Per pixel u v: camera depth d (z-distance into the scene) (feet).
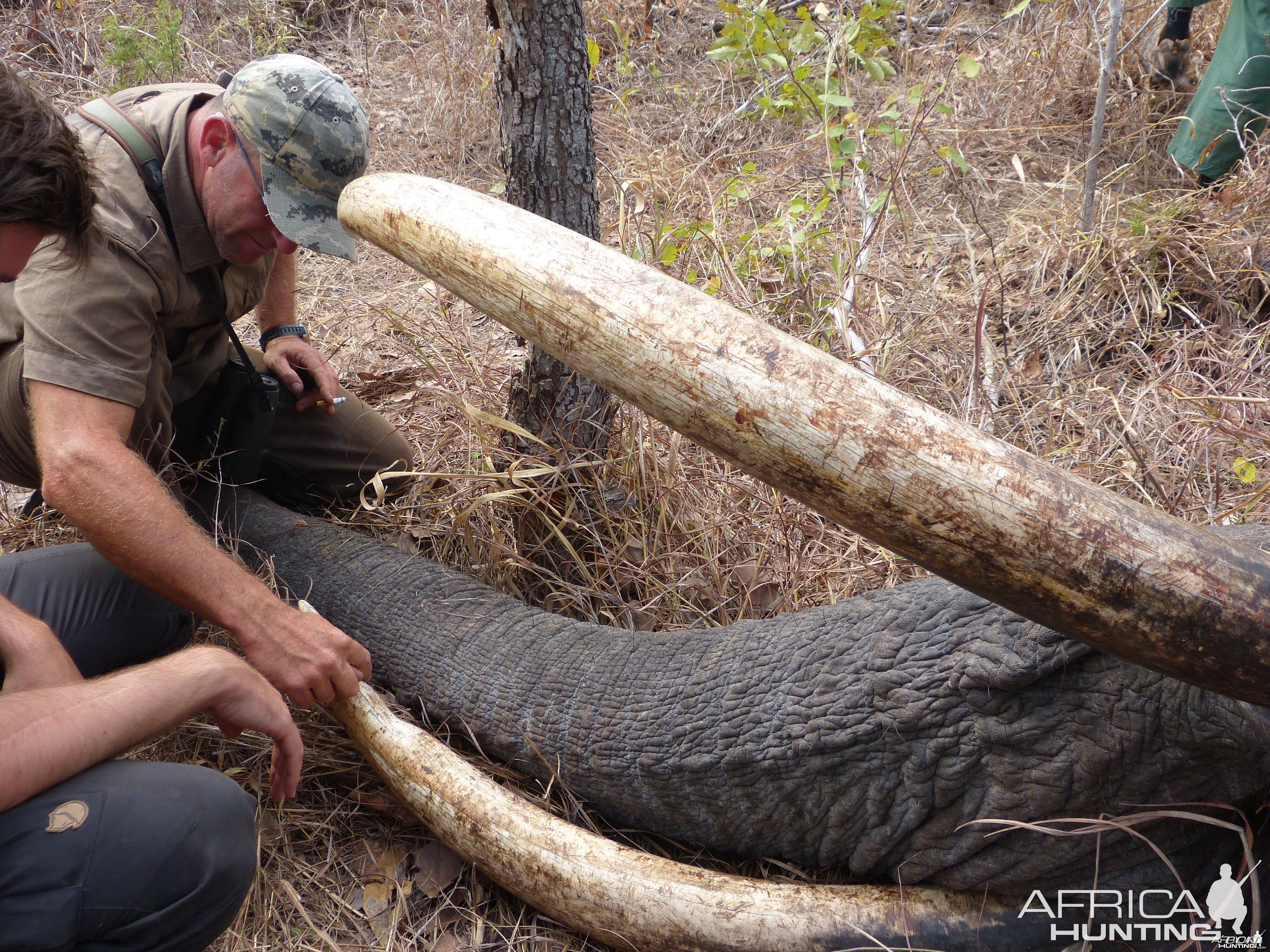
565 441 8.01
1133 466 8.66
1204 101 12.34
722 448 4.09
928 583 5.58
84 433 6.04
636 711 6.29
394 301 11.93
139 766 4.89
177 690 5.02
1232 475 8.42
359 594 7.63
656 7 18.24
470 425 8.91
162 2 15.47
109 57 15.30
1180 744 4.56
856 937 5.35
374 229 5.03
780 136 15.23
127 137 6.72
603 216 12.59
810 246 11.40
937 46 16.16
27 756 4.45
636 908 5.57
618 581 8.08
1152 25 14.58
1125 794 4.80
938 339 10.75
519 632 7.17
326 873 6.31
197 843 4.77
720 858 6.41
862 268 11.02
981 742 4.97
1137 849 5.00
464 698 6.98
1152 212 12.10
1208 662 3.75
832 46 11.85
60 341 6.06
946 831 5.26
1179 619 3.69
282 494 9.11
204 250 7.00
